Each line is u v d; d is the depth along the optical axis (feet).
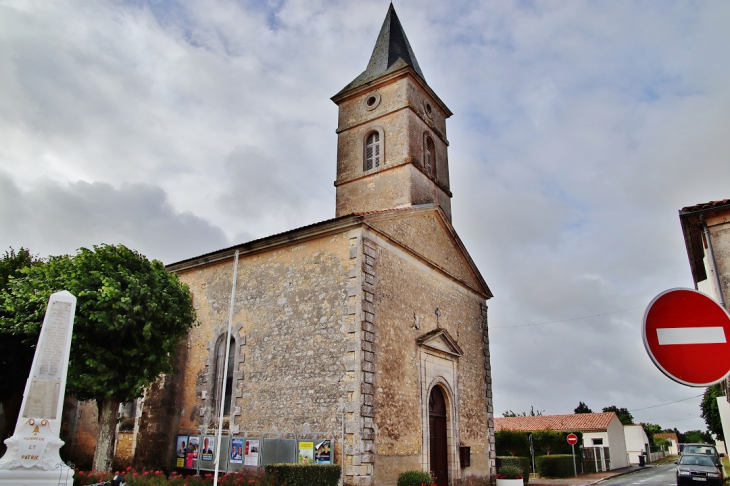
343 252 55.01
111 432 53.42
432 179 78.07
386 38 88.94
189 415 61.31
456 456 62.75
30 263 71.67
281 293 58.39
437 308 66.28
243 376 57.88
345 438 47.85
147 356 53.26
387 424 51.13
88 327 51.03
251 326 59.62
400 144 75.00
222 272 66.03
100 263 54.08
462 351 70.44
